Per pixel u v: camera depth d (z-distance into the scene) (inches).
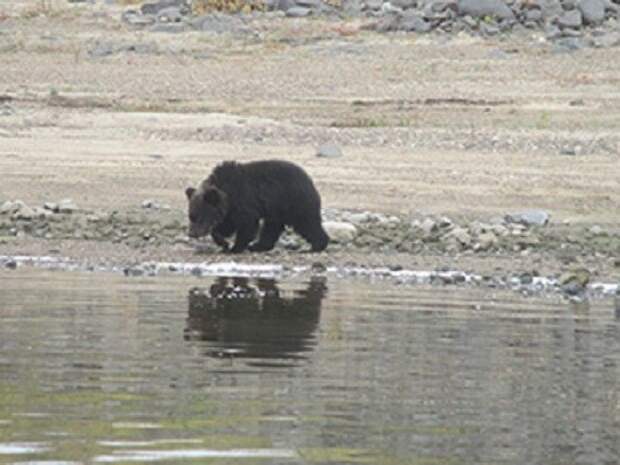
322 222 1299.2
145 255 1202.6
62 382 709.3
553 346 848.3
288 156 1670.8
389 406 677.9
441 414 666.2
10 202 1380.4
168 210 1413.6
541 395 710.5
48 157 1632.6
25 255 1192.8
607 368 783.1
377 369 762.2
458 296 1047.6
